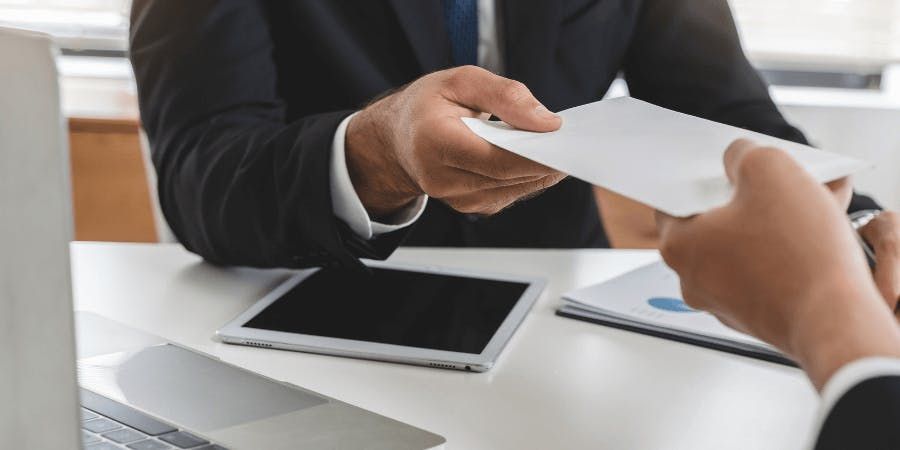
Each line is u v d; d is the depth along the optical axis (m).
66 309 0.36
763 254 0.41
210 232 0.96
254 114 1.12
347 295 0.87
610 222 2.00
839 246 0.40
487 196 0.74
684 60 1.40
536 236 1.34
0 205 0.34
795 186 0.42
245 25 1.14
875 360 0.35
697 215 0.45
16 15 2.14
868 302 0.38
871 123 2.26
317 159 0.84
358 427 0.55
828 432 0.35
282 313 0.81
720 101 1.37
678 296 0.87
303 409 0.57
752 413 0.65
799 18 2.32
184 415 0.54
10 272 0.35
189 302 0.87
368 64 1.26
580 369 0.72
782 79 2.47
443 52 1.27
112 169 1.97
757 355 0.75
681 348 0.78
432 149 0.67
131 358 0.64
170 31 1.12
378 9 1.26
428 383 0.69
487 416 0.63
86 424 0.52
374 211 0.90
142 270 0.98
